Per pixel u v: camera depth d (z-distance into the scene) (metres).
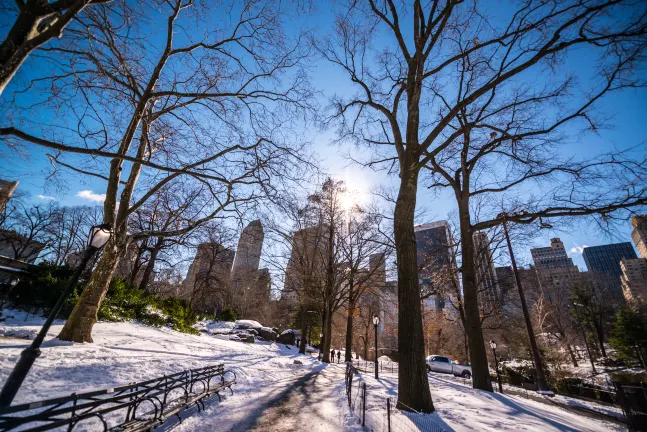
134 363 8.67
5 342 8.04
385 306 34.00
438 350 44.53
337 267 26.00
